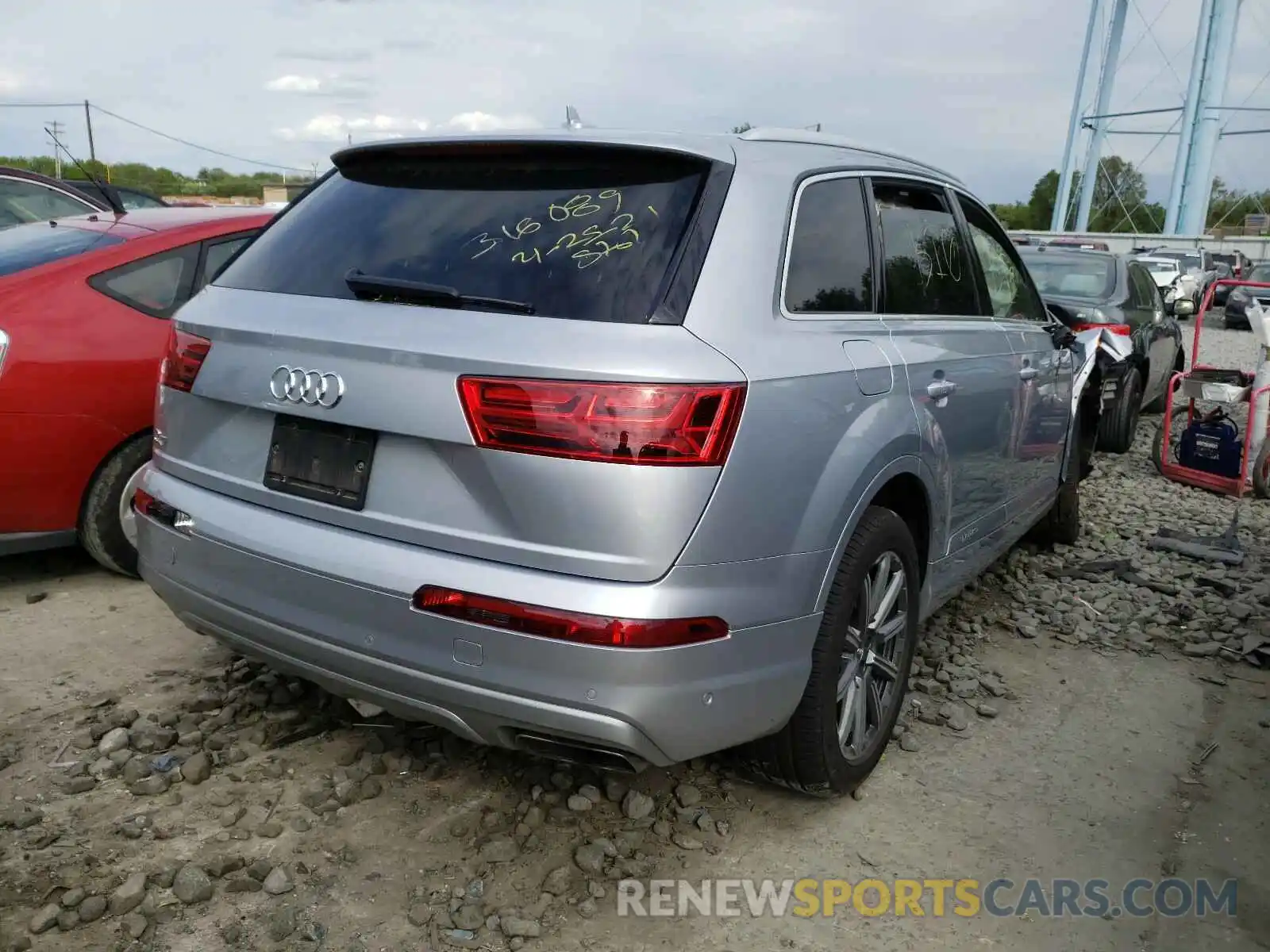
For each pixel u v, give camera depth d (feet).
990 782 11.15
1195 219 138.10
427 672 8.16
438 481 8.14
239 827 9.60
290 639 8.93
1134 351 29.30
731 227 8.80
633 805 10.05
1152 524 21.76
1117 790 11.11
